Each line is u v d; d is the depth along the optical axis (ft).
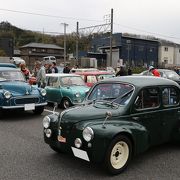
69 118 18.52
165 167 19.43
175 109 22.00
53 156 21.27
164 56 264.72
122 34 240.12
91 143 17.15
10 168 19.06
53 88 42.50
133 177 17.79
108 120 18.33
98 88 21.79
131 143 18.70
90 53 228.84
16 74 38.24
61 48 313.32
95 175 18.02
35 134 27.53
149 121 20.27
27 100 34.76
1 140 25.43
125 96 19.85
